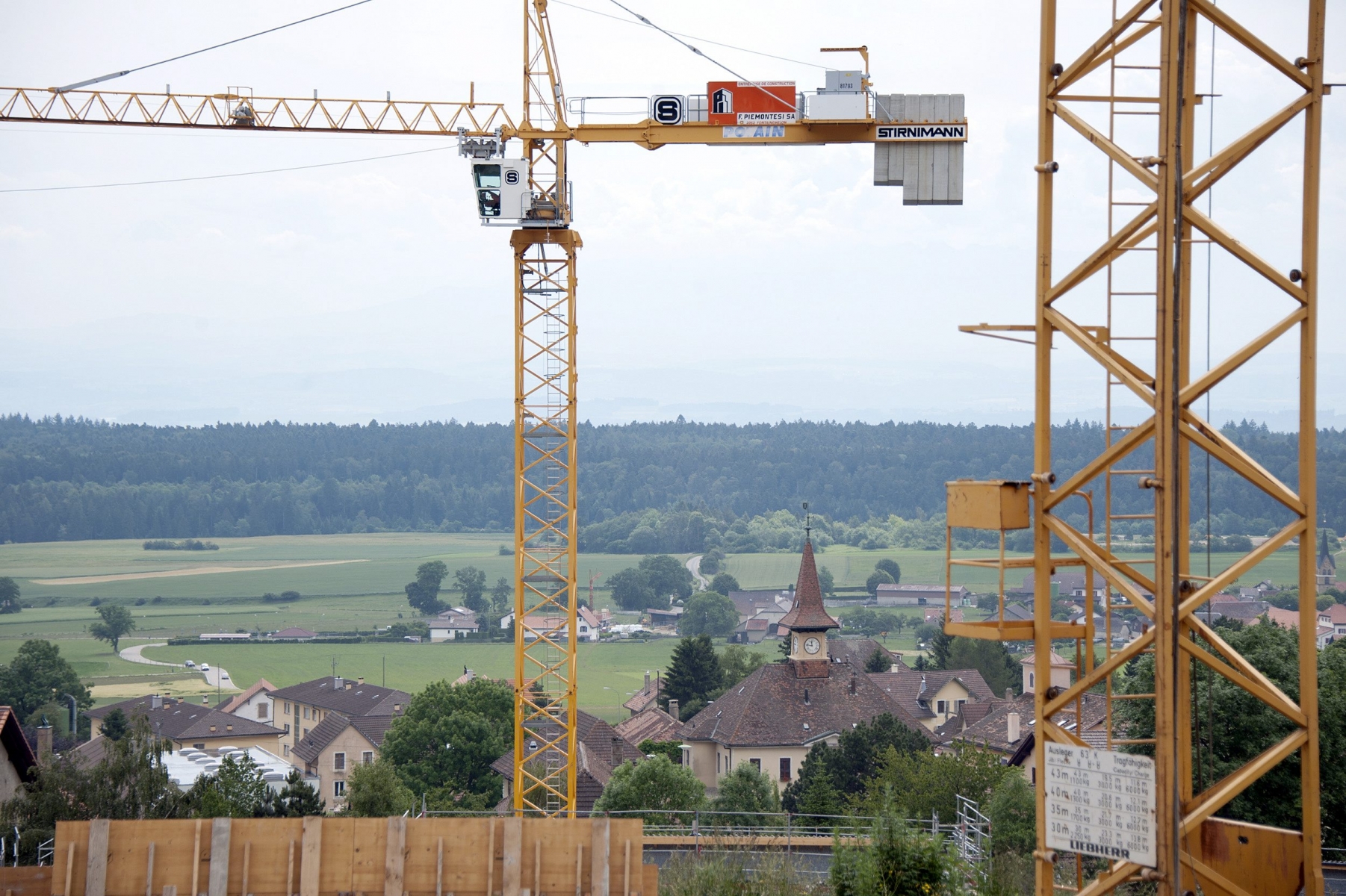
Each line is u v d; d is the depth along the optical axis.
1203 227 41.12
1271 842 42.28
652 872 62.34
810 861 96.50
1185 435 41.50
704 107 132.25
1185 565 44.53
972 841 93.31
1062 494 43.88
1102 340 45.09
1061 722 118.88
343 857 60.72
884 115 129.12
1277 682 85.50
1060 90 44.62
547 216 131.25
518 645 131.38
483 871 61.50
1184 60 41.44
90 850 59.88
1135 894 57.56
